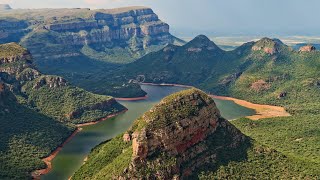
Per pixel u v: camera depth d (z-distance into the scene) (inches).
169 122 7721.5
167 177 7352.4
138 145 7357.3
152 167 7367.1
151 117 7716.5
